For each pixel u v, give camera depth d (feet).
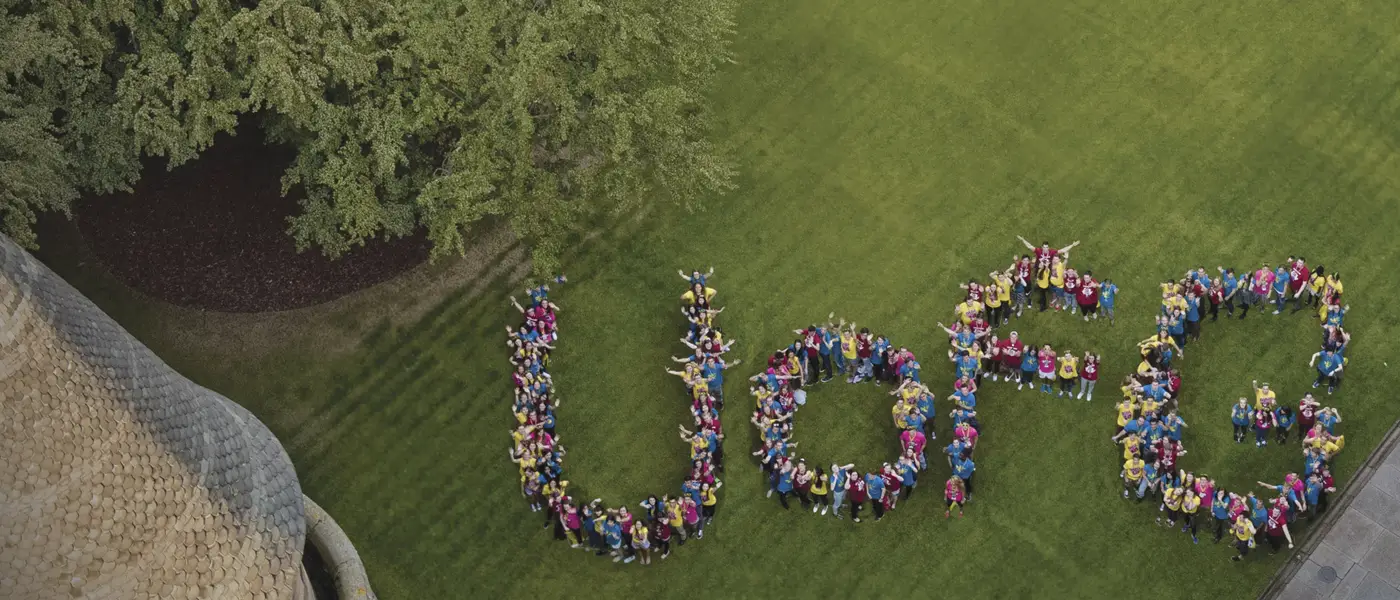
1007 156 143.84
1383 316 135.44
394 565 122.31
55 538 69.67
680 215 139.85
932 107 146.72
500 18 114.21
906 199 141.49
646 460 127.54
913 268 137.69
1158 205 141.18
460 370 131.54
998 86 147.95
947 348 133.08
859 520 124.57
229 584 77.20
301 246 124.57
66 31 111.45
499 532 123.95
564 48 113.29
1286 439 128.47
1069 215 140.46
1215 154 144.25
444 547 123.24
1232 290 133.28
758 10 152.25
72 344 72.08
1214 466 127.34
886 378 130.52
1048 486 126.11
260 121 135.95
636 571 122.21
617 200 134.00
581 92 117.50
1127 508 125.18
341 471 126.62
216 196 138.82
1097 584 121.70
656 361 132.36
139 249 136.26
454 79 113.39
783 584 121.70
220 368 130.93
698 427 126.11
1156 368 128.57
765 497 125.90
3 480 67.97
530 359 127.75
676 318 134.62
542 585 121.60
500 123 116.06
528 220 122.62
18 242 111.34
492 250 137.39
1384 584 121.29
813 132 145.07
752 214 140.36
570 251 137.80
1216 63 149.59
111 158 121.08
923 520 124.57
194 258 135.95
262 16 110.42
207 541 76.33
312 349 132.05
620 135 117.19
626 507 124.98
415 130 120.26
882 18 151.94
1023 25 151.64
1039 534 123.95
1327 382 130.82
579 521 121.70
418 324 133.69
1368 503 125.29
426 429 128.77
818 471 123.34
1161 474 123.65
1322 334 133.28
